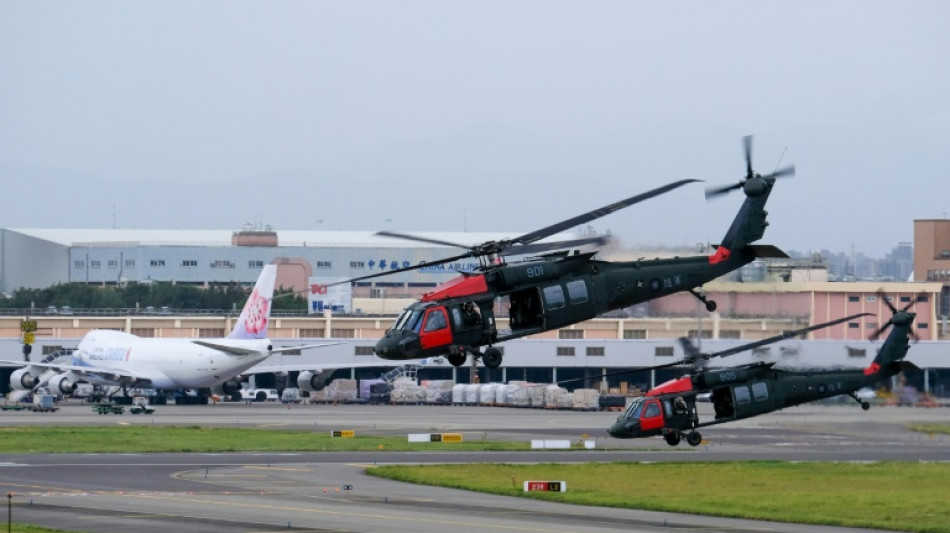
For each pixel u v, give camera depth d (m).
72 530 126.25
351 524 130.38
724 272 157.62
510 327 147.62
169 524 130.00
